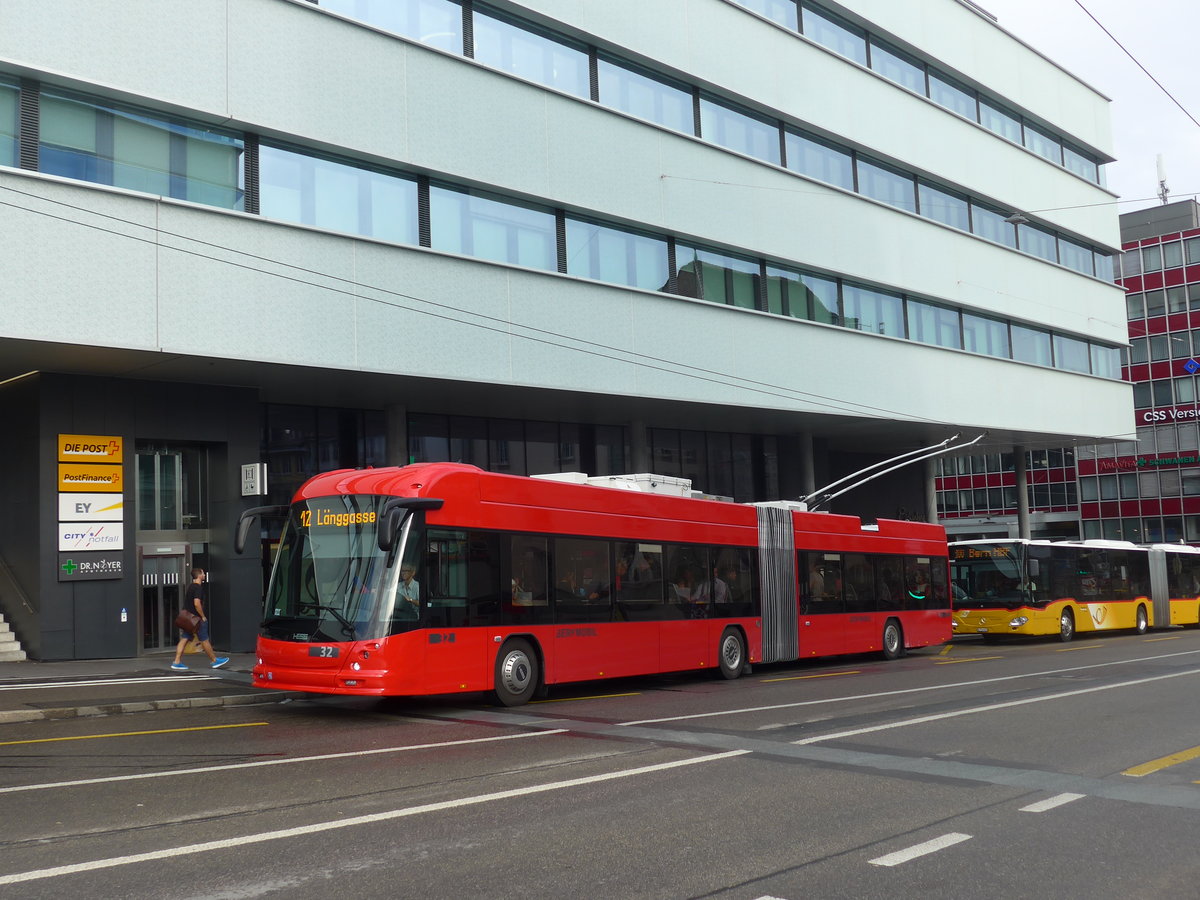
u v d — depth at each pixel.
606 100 26.25
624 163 26.22
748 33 30.12
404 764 9.56
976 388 37.22
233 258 19.14
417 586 13.26
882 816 7.56
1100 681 17.38
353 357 20.64
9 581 19.59
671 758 9.90
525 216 24.19
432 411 26.95
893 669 20.84
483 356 22.81
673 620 17.56
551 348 24.16
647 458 31.55
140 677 16.89
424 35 22.50
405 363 21.44
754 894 5.68
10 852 6.39
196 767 9.43
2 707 13.20
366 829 7.03
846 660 24.08
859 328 33.19
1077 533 77.19
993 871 6.19
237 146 19.59
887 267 34.09
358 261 20.89
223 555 21.31
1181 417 72.25
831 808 7.80
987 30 40.19
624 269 26.25
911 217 35.31
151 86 18.30
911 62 36.81
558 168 24.67
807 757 9.97
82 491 19.34
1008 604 29.39
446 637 13.50
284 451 24.77
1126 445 74.75
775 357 29.89
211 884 5.72
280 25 20.05
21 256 16.77
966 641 32.09
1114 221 46.94
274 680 13.25
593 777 8.92
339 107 20.78
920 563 25.36
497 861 6.27
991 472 82.94
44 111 17.33
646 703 14.74
